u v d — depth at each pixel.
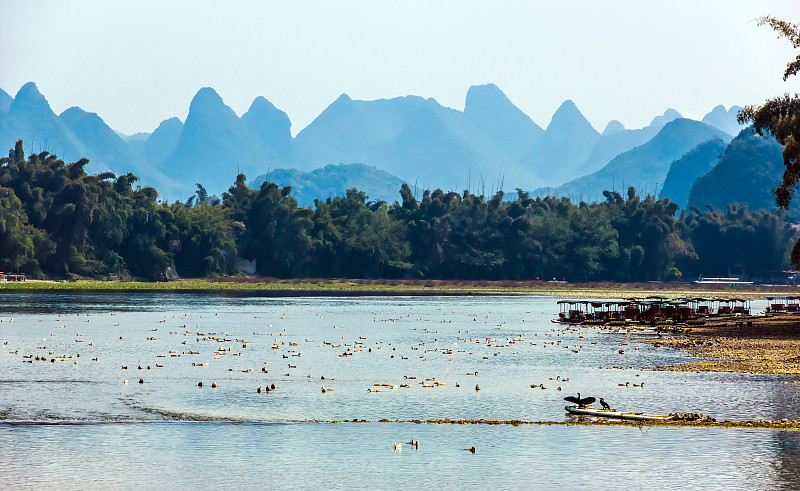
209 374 181.75
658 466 105.44
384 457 110.31
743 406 142.25
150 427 127.19
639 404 145.12
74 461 108.12
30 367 190.50
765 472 102.50
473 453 112.00
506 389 162.00
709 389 159.88
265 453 112.31
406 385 166.62
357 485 98.56
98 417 134.00
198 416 135.25
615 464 106.31
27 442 117.50
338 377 178.38
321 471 104.00
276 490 96.75
